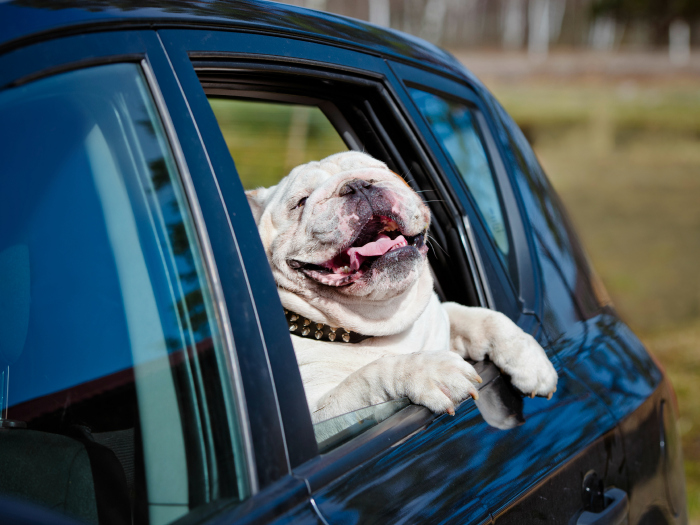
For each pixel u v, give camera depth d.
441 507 1.34
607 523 1.68
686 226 11.88
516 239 2.22
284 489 1.18
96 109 1.21
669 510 2.06
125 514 1.24
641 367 2.19
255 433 1.19
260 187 2.70
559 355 1.99
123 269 1.29
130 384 1.30
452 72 2.32
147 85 1.27
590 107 26.11
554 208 2.45
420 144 2.09
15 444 1.40
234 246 1.29
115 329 1.32
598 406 1.90
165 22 1.34
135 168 1.26
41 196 1.26
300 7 1.86
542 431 1.71
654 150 19.81
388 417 1.55
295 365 1.31
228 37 1.48
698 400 5.30
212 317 1.23
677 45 44.00
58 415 1.37
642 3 43.75
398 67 2.07
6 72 1.08
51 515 1.28
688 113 25.80
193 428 1.22
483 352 1.94
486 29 47.75
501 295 2.12
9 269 1.36
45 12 1.16
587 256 2.51
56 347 1.38
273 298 1.32
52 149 1.21
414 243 2.16
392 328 2.15
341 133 2.35
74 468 1.32
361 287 2.06
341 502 1.22
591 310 2.29
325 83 2.02
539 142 20.62
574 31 48.53
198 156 1.29
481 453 1.53
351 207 2.06
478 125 2.33
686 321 7.29
